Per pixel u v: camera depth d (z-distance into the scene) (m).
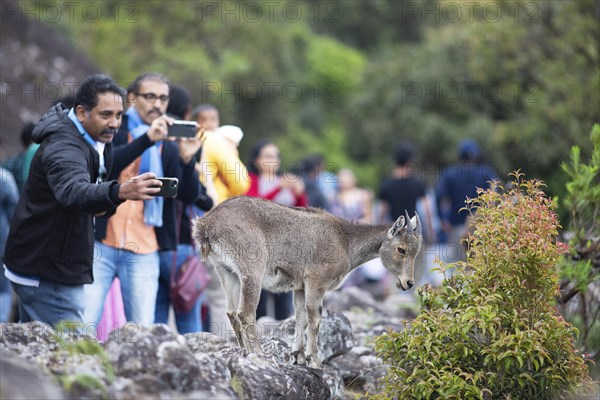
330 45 52.44
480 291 10.02
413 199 22.22
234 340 13.96
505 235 10.20
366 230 11.60
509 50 27.66
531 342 9.72
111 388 8.05
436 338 10.08
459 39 43.22
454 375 9.84
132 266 11.98
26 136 15.18
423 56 45.31
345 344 12.09
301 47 50.09
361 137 47.12
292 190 16.95
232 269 10.78
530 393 9.99
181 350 8.56
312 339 10.97
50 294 9.94
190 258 13.02
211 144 13.80
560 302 12.58
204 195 13.09
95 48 35.81
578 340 12.94
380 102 46.12
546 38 27.23
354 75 50.81
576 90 24.53
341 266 11.28
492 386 9.95
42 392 7.57
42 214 9.78
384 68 46.66
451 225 21.45
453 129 42.56
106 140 10.16
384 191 22.39
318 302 11.05
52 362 8.49
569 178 19.39
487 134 38.91
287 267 11.12
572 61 25.53
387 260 11.52
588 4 25.19
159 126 11.54
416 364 10.31
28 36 29.03
